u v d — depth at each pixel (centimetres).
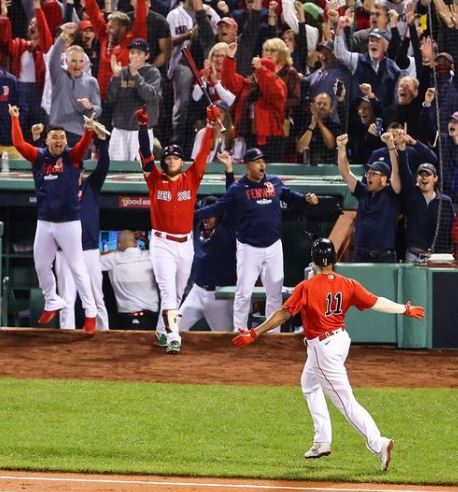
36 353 6144
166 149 6166
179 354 6203
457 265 6431
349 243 7025
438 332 6400
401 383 5700
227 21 7600
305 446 4534
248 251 6506
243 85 7506
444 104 7112
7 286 7269
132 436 4631
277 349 6353
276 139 7500
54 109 7419
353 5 7925
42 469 4112
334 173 7475
